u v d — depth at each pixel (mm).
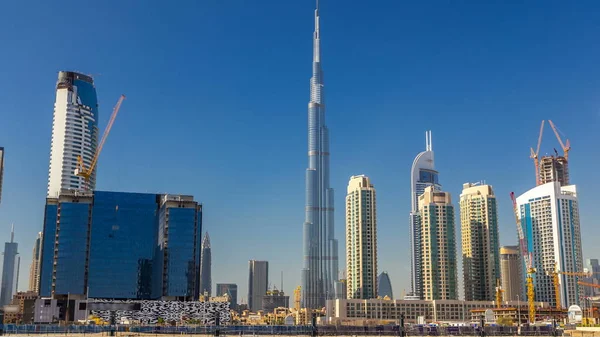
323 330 198000
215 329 196125
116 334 193125
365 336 192500
